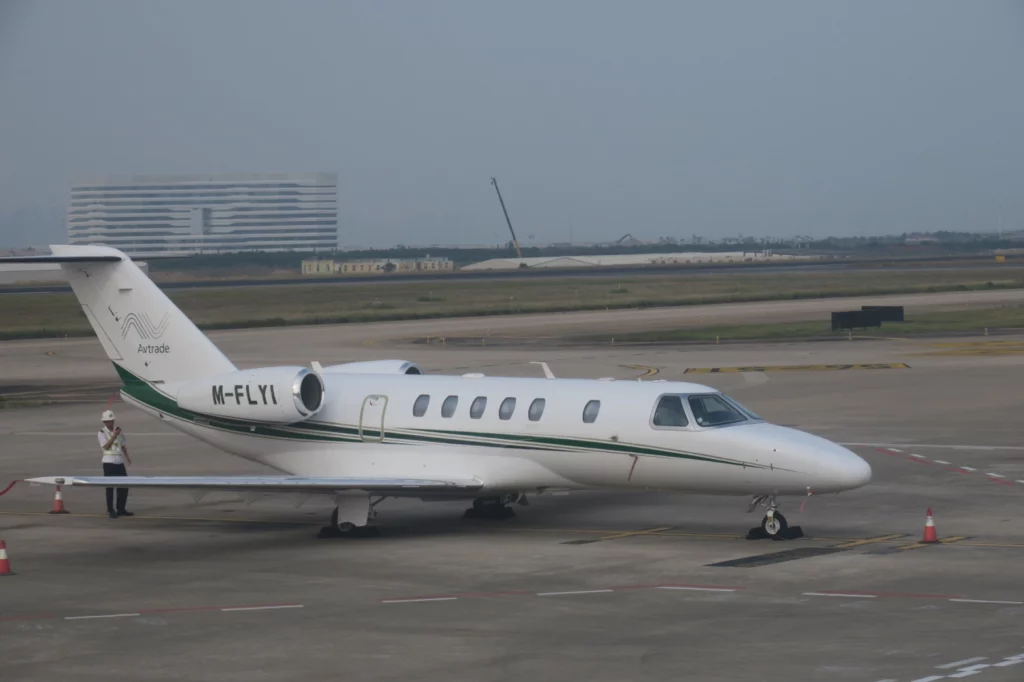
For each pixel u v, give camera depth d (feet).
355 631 125.39
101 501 222.69
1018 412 312.29
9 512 211.20
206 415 201.77
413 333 654.53
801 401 343.46
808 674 106.42
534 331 650.43
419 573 154.92
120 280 208.44
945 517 187.83
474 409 187.11
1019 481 219.20
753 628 123.03
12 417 348.59
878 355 468.34
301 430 197.98
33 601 142.20
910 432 283.38
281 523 198.59
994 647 113.91
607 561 159.53
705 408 175.73
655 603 135.23
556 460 180.86
